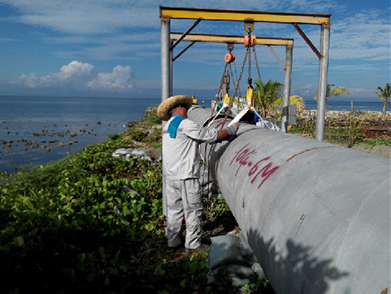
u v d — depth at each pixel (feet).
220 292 10.10
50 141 67.05
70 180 21.48
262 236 6.59
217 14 14.14
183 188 12.18
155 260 12.28
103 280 10.27
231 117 16.48
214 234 14.26
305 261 4.91
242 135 11.88
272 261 5.96
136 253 12.75
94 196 16.99
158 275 10.72
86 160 27.86
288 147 8.29
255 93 52.31
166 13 13.92
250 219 7.54
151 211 16.60
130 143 43.68
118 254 12.42
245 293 9.96
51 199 16.24
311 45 15.34
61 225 12.58
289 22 14.83
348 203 4.85
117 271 10.54
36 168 25.71
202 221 15.69
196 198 12.37
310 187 5.90
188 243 12.72
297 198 5.96
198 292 10.18
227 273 10.53
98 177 21.38
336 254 4.43
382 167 5.34
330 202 5.18
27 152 52.34
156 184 21.11
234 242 11.98
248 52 13.80
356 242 4.27
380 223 4.17
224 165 11.14
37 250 10.45
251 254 11.45
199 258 12.22
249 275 10.53
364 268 3.98
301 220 5.49
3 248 9.56
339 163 6.12
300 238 5.28
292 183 6.47
